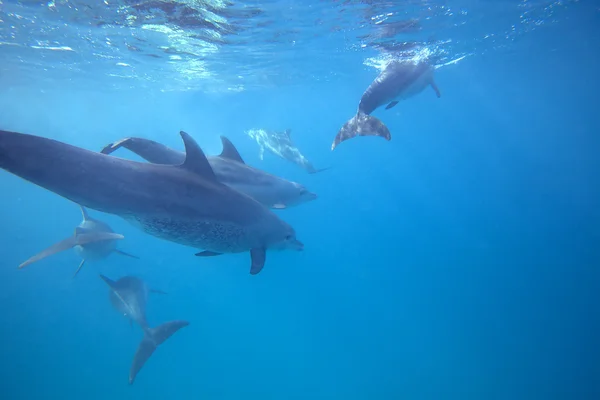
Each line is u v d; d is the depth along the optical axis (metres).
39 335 22.05
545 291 24.06
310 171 15.19
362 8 13.03
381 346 19.86
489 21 16.53
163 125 68.62
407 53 19.91
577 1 15.39
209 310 23.48
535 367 17.67
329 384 17.28
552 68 36.47
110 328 22.70
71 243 5.56
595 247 29.75
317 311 23.41
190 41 15.99
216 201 5.04
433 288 25.34
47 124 65.94
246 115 55.34
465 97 54.06
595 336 19.20
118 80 25.59
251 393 16.80
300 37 15.94
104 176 4.00
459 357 18.70
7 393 17.39
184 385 17.47
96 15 12.90
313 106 50.62
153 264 27.95
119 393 17.09
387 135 7.32
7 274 29.25
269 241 5.96
